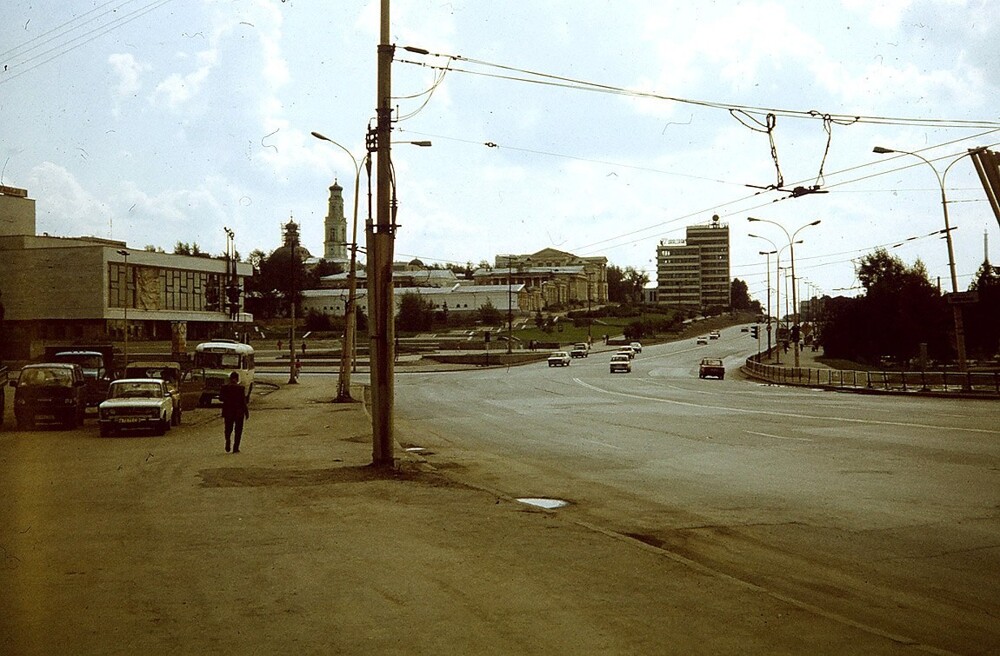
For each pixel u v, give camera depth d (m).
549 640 6.58
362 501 13.52
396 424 30.72
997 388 41.38
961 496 13.76
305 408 39.16
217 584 8.32
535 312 195.25
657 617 7.20
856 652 6.32
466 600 7.73
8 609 7.47
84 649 6.38
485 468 18.44
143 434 26.69
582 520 12.20
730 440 23.34
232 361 44.38
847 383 56.12
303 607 7.51
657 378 70.62
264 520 11.85
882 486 14.89
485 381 65.75
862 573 9.05
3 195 102.12
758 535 11.02
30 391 28.20
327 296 175.38
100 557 9.53
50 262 97.19
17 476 16.72
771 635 6.72
